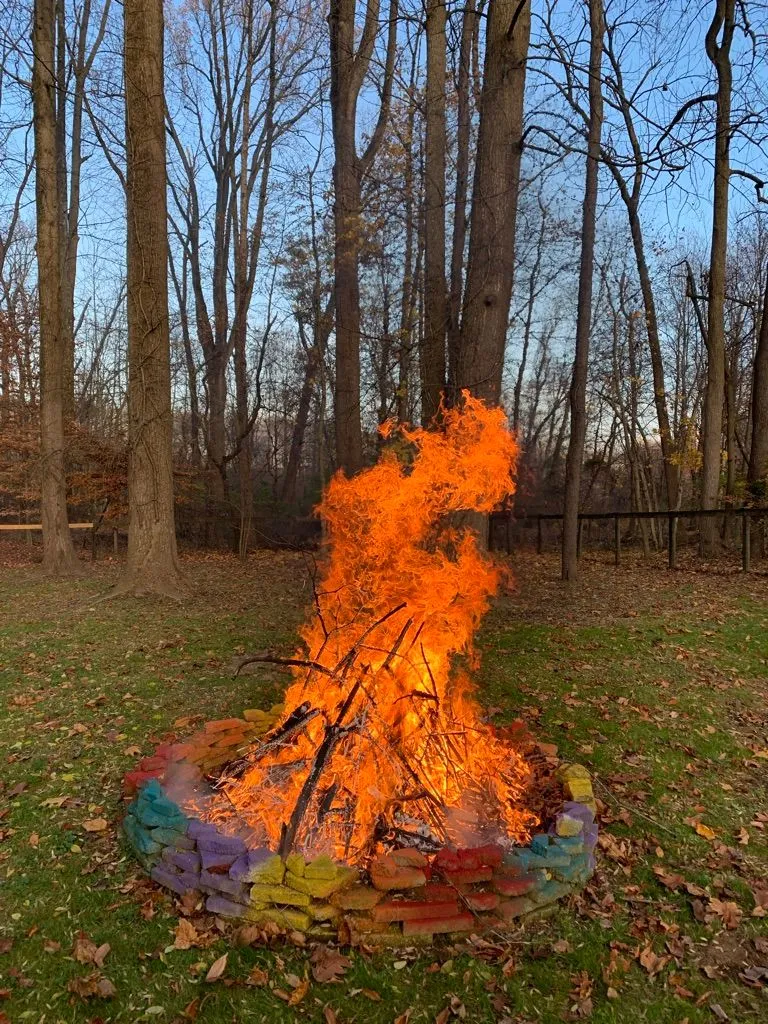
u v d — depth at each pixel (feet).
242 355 61.98
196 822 10.58
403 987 8.47
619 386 76.89
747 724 17.34
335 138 46.24
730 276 77.10
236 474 86.69
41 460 42.47
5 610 30.94
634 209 51.44
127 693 19.27
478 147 27.86
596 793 13.73
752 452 48.06
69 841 11.66
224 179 72.74
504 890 9.61
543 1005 8.30
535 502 81.82
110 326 95.91
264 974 8.60
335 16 45.09
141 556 33.81
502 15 26.84
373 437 62.03
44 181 40.83
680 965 9.10
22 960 8.96
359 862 10.02
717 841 12.16
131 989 8.45
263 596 34.19
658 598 31.24
